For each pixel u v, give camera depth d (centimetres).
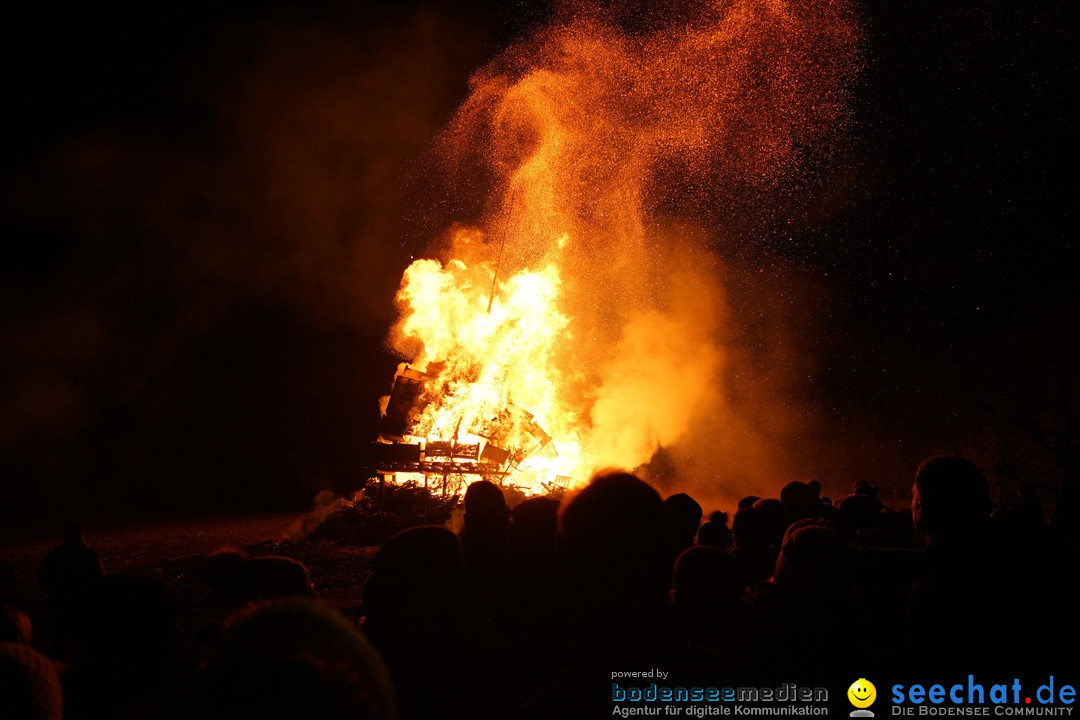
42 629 808
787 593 301
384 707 122
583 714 193
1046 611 279
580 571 204
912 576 352
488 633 296
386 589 297
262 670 120
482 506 385
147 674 249
